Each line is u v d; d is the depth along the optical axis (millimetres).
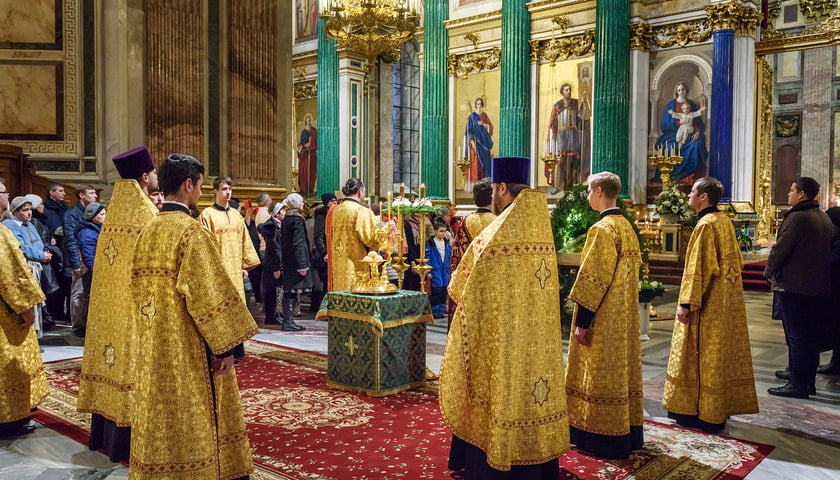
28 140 8961
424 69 19828
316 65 22594
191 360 3066
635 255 4148
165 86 8969
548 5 17406
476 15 18906
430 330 8812
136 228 4031
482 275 3359
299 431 4531
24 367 4508
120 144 8812
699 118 15492
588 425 4066
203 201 9117
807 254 5418
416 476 3750
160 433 2992
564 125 17406
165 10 8969
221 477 3262
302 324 9180
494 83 18828
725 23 14836
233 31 9547
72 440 4406
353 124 21812
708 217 4605
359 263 6777
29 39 8922
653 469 3889
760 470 3926
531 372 3338
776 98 28609
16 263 4379
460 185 19641
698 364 4633
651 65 16172
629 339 4156
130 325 3883
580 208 8227
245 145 9711
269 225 8906
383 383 5395
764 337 8477
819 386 5961
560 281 8156
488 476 3316
